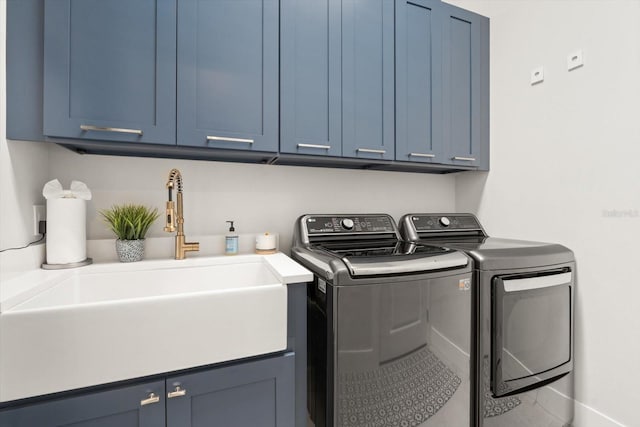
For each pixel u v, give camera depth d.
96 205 1.32
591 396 1.37
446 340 1.15
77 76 1.00
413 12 1.58
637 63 1.22
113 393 0.77
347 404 1.02
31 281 0.90
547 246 1.39
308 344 1.23
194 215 1.48
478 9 1.91
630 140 1.24
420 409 1.11
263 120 1.26
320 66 1.36
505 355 1.23
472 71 1.77
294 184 1.70
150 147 1.14
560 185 1.49
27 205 1.07
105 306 0.74
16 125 0.96
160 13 1.09
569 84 1.45
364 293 1.03
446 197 2.12
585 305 1.40
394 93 1.53
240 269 1.34
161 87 1.10
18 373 0.68
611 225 1.30
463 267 1.19
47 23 0.97
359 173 1.88
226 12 1.19
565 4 1.46
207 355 0.84
